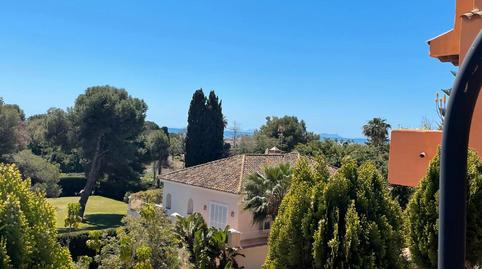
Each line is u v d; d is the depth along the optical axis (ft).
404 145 34.60
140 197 121.29
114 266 46.70
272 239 29.25
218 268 65.00
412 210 28.96
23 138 153.58
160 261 50.55
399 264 27.14
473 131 29.71
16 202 20.47
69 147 175.94
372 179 29.30
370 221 27.35
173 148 263.08
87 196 167.32
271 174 75.41
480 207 26.99
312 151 152.15
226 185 92.02
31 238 20.80
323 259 27.17
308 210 27.99
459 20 34.19
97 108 161.27
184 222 67.05
